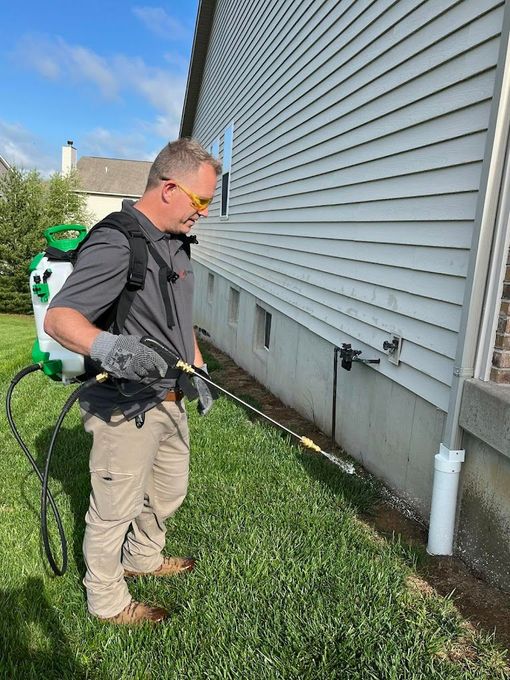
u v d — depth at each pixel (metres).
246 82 8.54
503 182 2.59
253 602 2.49
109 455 2.22
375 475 4.03
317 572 2.71
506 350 2.64
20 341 11.11
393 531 3.24
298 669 2.13
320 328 5.23
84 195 27.66
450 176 3.09
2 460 4.17
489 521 2.68
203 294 12.50
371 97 4.11
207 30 12.28
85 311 1.97
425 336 3.31
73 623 2.39
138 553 2.67
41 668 2.15
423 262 3.35
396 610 2.46
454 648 2.28
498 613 2.48
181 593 2.60
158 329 2.20
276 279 6.80
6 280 19.17
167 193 2.15
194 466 3.99
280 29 6.66
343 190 4.67
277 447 4.43
